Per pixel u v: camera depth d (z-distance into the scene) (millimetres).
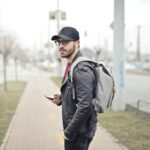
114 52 13461
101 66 4031
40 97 18969
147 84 30047
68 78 3963
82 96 3760
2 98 18375
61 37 3961
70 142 3998
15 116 12383
